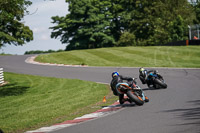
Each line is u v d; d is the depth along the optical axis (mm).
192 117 26938
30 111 40562
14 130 29609
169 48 181375
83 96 51719
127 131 23859
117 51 181000
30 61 153875
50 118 34312
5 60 166250
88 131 25281
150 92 49250
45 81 82250
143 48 190750
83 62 143625
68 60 153500
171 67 104375
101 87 63188
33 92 62969
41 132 26906
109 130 24797
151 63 127812
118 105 38312
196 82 58969
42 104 46344
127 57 154000
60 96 53969
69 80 81438
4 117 38094
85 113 34969
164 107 33625
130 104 38062
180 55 150250
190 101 36688
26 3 61844
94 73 97000
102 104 41281
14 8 60719
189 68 93938
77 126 27812
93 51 187250
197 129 22500
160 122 26062
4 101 53531
